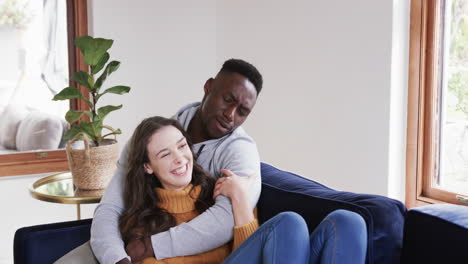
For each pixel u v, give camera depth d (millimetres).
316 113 3145
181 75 3664
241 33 3586
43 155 3350
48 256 1909
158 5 3533
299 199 1796
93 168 2307
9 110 3271
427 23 2674
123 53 3453
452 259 1496
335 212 1543
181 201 1806
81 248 1794
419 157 2752
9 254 3275
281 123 3391
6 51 3238
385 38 2723
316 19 3080
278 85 3377
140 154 1800
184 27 3643
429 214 1585
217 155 1911
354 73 2902
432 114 2707
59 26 3344
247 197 1757
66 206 3408
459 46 2586
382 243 1596
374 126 2824
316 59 3107
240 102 1888
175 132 1809
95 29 3352
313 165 3205
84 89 3408
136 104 3525
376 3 2750
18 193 3277
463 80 2580
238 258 1563
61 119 3406
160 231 1742
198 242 1700
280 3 3293
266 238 1521
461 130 2611
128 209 1829
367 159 2881
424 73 2701
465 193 2617
